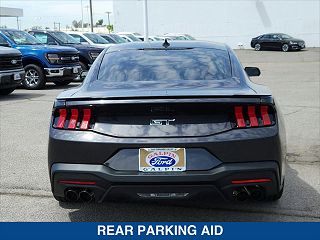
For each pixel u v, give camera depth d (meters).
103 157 3.55
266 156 3.55
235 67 4.45
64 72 14.55
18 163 6.00
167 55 4.62
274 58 31.58
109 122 3.62
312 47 42.84
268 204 4.50
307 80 17.17
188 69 4.34
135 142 3.51
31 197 4.78
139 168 3.51
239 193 3.62
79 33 19.47
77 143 3.59
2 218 4.22
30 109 10.37
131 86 3.98
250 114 3.59
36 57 14.34
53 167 3.69
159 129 3.54
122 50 4.82
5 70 11.77
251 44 40.62
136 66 4.42
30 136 7.59
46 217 4.25
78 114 3.68
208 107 3.54
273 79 17.77
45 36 16.88
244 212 4.32
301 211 4.32
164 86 3.93
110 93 3.72
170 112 3.56
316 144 6.86
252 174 3.51
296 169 5.66
